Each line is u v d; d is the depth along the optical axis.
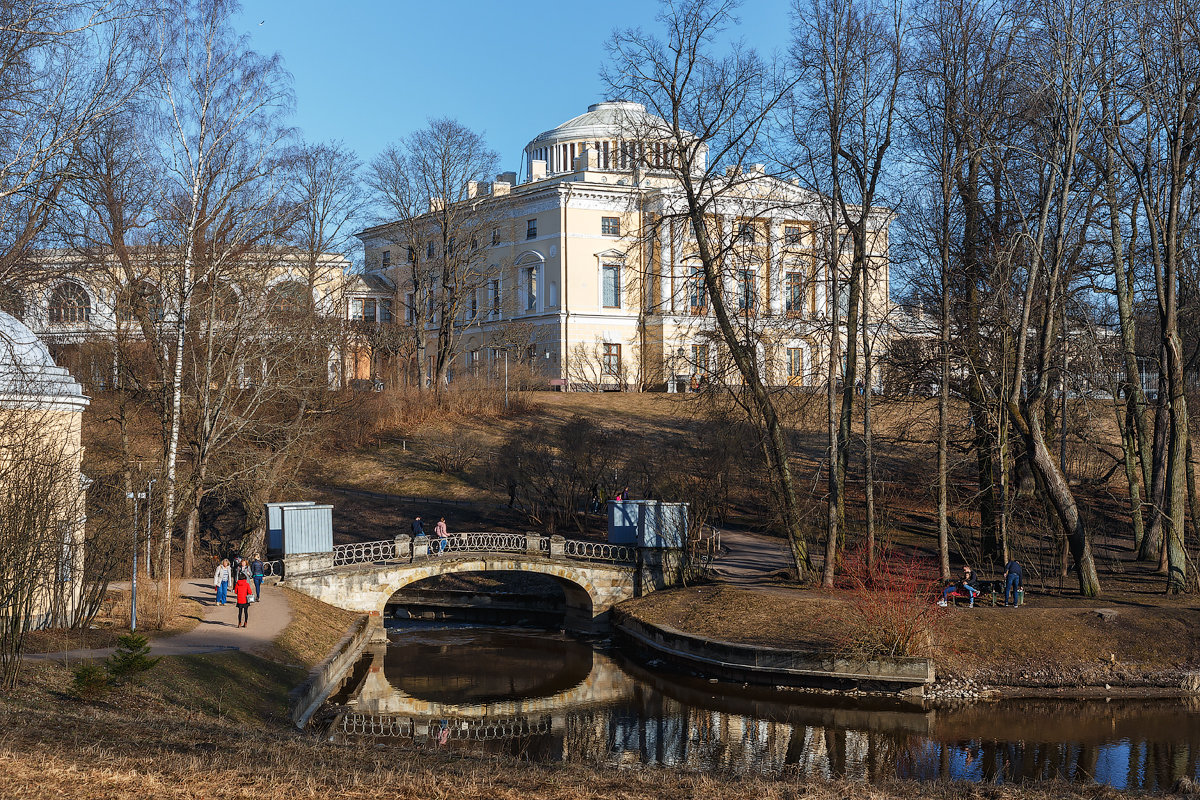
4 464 24.81
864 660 31.66
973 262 38.66
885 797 17.09
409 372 78.06
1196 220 40.31
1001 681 31.08
